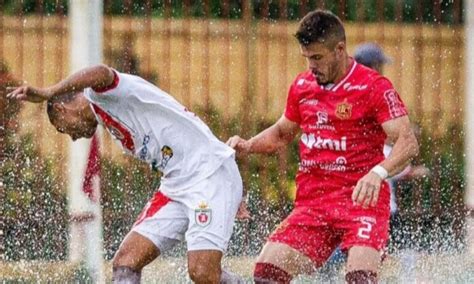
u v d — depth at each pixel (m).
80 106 19.67
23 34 32.31
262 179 31.88
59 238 30.47
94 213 29.78
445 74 33.34
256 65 33.06
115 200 31.05
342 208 20.14
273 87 33.16
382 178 19.25
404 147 19.50
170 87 32.94
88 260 29.53
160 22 33.81
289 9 33.66
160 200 20.16
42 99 18.56
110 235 30.78
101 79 19.05
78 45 29.48
